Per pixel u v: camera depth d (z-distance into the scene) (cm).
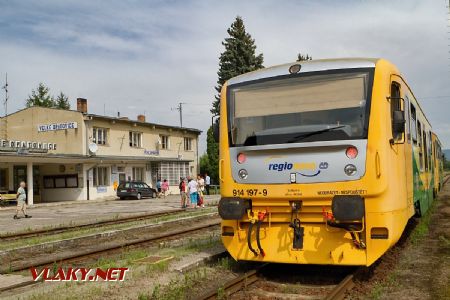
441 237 1198
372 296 695
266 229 812
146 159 4547
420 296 702
